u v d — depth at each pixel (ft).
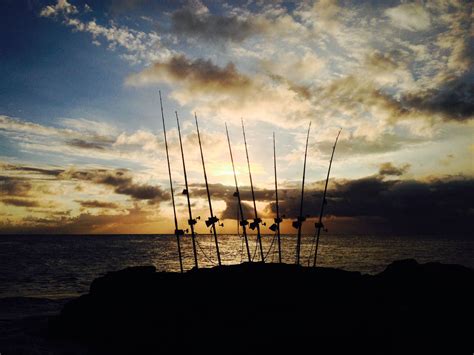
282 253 174.91
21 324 33.78
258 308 26.50
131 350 25.96
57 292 69.05
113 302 30.60
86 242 369.50
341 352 22.88
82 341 28.37
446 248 221.25
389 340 23.56
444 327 24.73
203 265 129.59
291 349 23.41
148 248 250.78
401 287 31.30
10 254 180.45
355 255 161.68
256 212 52.19
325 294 27.61
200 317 26.76
